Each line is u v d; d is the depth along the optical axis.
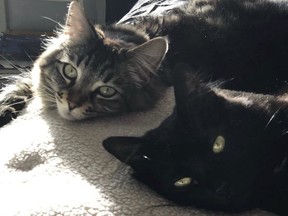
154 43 0.35
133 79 0.35
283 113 0.28
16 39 0.75
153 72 0.36
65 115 0.33
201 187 0.25
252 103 0.28
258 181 0.26
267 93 0.37
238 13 0.42
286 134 0.27
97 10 0.82
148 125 0.33
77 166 0.27
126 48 0.36
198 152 0.26
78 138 0.30
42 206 0.23
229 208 0.25
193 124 0.26
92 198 0.24
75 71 0.35
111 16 0.80
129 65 0.35
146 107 0.35
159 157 0.26
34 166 0.28
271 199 0.26
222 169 0.25
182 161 0.26
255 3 0.43
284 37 0.40
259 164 0.26
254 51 0.39
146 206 0.24
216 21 0.41
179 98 0.27
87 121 0.33
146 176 0.26
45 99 0.35
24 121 0.33
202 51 0.39
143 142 0.27
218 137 0.26
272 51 0.39
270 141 0.26
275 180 0.26
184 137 0.26
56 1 0.80
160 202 0.25
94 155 0.28
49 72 0.36
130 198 0.25
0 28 0.80
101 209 0.23
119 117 0.34
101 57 0.34
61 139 0.29
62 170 0.27
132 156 0.26
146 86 0.36
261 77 0.39
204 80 0.33
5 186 0.27
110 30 0.39
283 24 0.40
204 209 0.26
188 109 0.26
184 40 0.39
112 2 0.80
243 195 0.25
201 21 0.41
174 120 0.27
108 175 0.27
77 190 0.25
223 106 0.27
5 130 0.33
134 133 0.31
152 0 0.50
